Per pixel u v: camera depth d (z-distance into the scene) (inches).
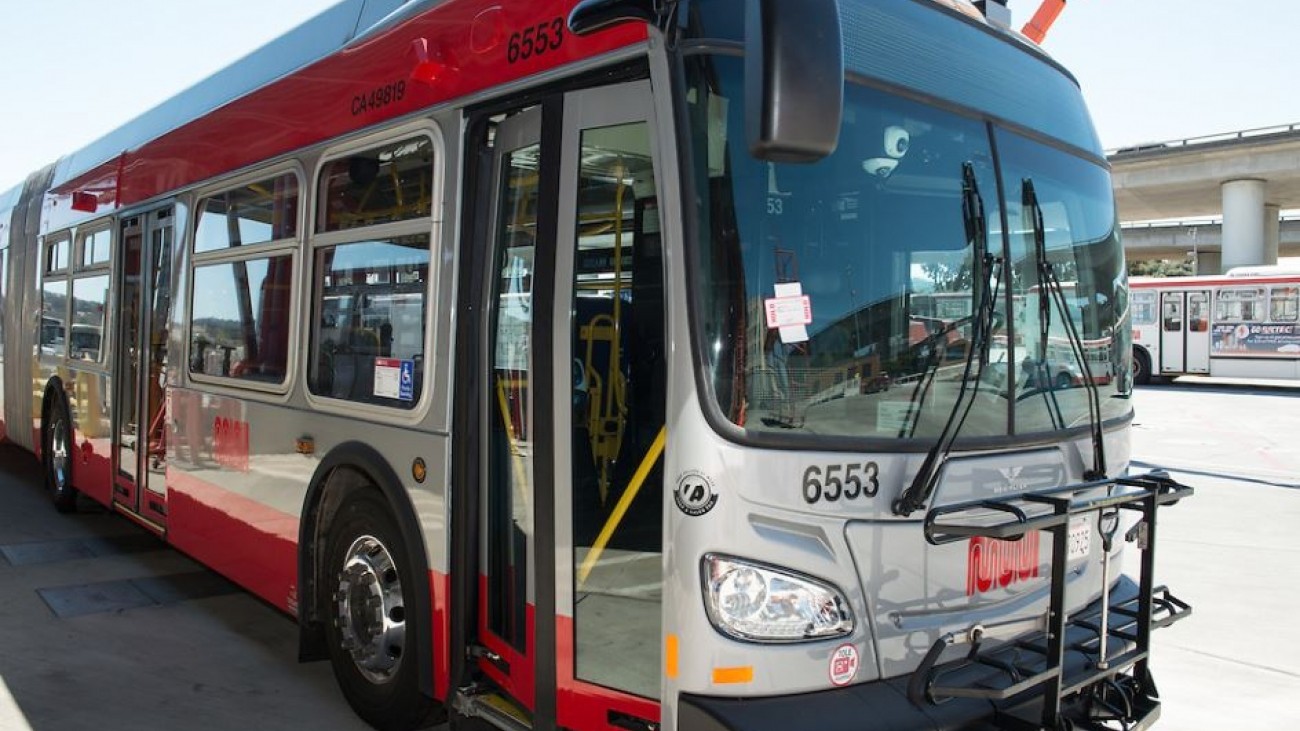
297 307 182.7
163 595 242.2
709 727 105.3
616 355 122.8
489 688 144.6
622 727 120.5
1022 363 134.5
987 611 125.4
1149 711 130.0
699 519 107.2
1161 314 1108.5
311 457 175.9
